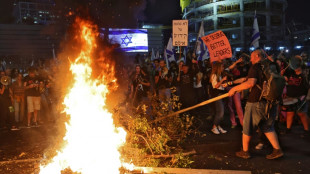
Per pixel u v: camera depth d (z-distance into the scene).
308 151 5.18
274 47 46.44
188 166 4.61
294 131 6.62
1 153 5.74
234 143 5.85
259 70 4.66
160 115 5.98
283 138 6.07
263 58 4.78
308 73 7.59
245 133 4.88
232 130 7.00
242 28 60.44
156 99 6.57
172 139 5.76
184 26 8.23
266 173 4.27
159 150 5.09
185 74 8.20
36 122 8.77
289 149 5.34
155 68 11.09
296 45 40.25
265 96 4.62
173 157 4.83
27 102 8.62
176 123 5.80
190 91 8.20
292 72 6.32
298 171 4.30
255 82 4.62
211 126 7.50
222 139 6.19
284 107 6.35
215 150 5.43
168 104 6.16
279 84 4.58
